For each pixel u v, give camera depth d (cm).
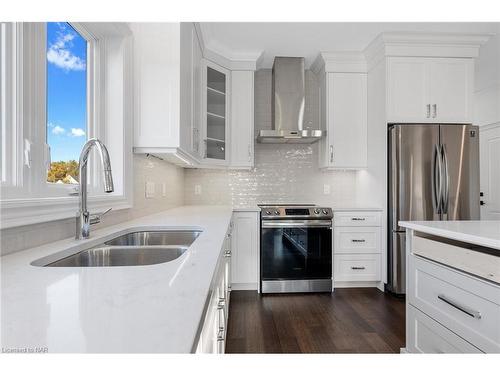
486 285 123
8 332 46
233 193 386
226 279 207
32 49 115
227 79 347
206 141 316
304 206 348
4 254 98
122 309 55
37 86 118
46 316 52
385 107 318
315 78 397
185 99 219
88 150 130
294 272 322
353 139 360
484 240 120
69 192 144
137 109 198
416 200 306
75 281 72
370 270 332
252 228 327
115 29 176
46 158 124
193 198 383
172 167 314
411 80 319
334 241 331
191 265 85
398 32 306
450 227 151
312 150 391
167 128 199
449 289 144
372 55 341
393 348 206
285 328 237
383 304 290
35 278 74
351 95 360
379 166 331
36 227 114
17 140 110
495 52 343
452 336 142
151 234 172
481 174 461
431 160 305
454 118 322
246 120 355
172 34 199
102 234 143
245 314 265
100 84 180
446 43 317
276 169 388
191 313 53
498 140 432
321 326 241
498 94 430
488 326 122
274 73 362
